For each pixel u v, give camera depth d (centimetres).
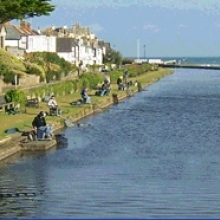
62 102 9262
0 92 9262
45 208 3628
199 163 4944
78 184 4184
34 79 11181
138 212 3547
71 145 5759
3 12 7831
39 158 5075
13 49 14525
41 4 7900
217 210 3600
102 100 10050
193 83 17875
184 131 6856
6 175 4450
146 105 10300
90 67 19312
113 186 4128
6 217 3472
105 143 5916
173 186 4122
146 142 6034
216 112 9100
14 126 6256
